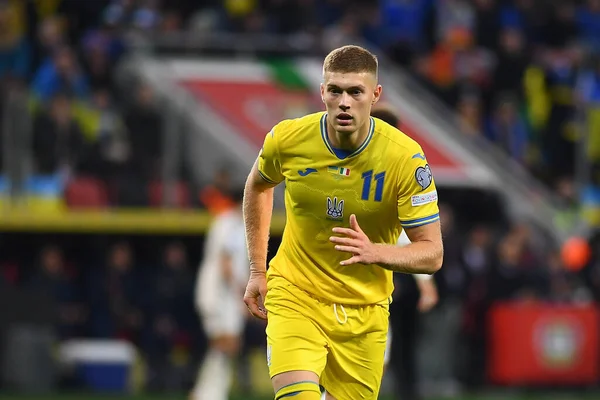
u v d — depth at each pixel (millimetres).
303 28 69375
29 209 53031
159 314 53844
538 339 53875
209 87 64375
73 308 53438
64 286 52094
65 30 65438
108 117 58938
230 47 67312
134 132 55938
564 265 58000
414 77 69688
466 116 68375
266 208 24172
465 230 64062
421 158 22625
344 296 23625
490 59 70875
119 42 64750
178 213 55094
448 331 51344
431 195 22719
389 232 23344
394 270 22156
